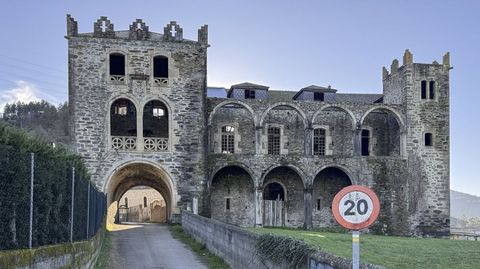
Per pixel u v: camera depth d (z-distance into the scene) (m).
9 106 77.19
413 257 14.41
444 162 36.59
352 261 7.13
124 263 16.78
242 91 38.75
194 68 31.56
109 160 29.80
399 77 37.94
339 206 6.88
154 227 29.34
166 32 31.31
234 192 35.88
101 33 30.41
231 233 15.30
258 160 34.19
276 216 36.47
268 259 11.13
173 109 30.97
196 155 31.05
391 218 35.22
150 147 30.47
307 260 9.17
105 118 29.98
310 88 39.44
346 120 38.53
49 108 77.31
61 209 10.66
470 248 18.27
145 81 30.70
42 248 8.80
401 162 35.91
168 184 30.78
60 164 10.47
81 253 12.09
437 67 37.28
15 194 8.01
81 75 29.98
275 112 37.53
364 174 35.31
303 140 37.75
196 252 19.19
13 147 8.20
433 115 36.88
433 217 35.91
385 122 39.50
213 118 36.28
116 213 38.75
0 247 7.50
